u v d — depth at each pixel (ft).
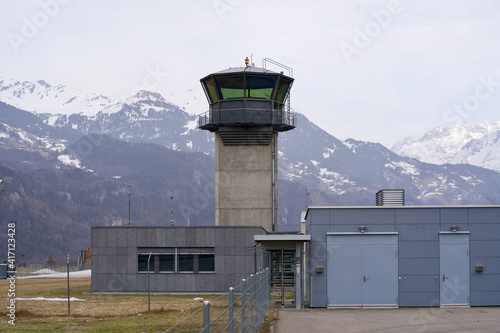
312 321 86.94
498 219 105.29
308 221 111.04
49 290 159.12
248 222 199.00
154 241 143.54
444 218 105.40
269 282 110.83
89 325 88.58
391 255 105.19
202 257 143.02
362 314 95.55
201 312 46.80
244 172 199.93
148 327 85.10
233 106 198.39
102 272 144.05
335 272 105.29
